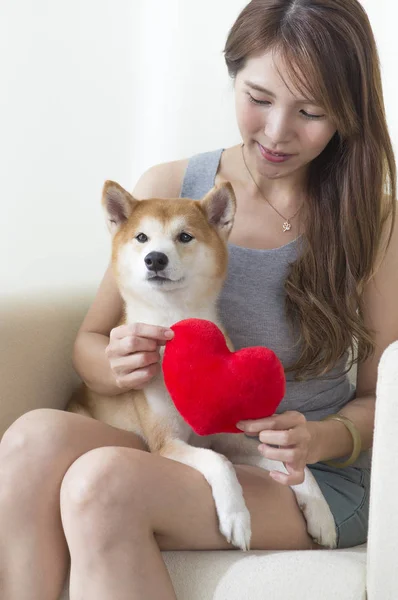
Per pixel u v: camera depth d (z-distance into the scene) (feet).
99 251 7.06
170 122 7.15
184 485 3.88
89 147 6.95
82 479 3.65
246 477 4.38
